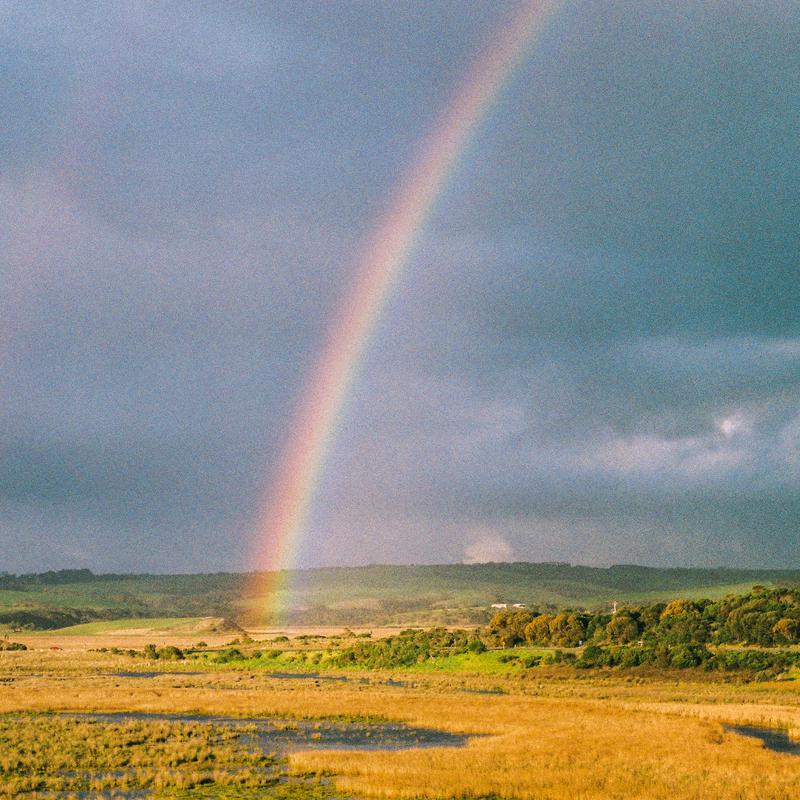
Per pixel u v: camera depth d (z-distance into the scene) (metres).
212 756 65.25
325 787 54.34
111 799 51.44
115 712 95.00
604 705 101.81
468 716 89.69
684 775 57.09
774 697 117.25
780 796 50.78
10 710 95.69
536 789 52.84
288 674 168.62
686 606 172.50
